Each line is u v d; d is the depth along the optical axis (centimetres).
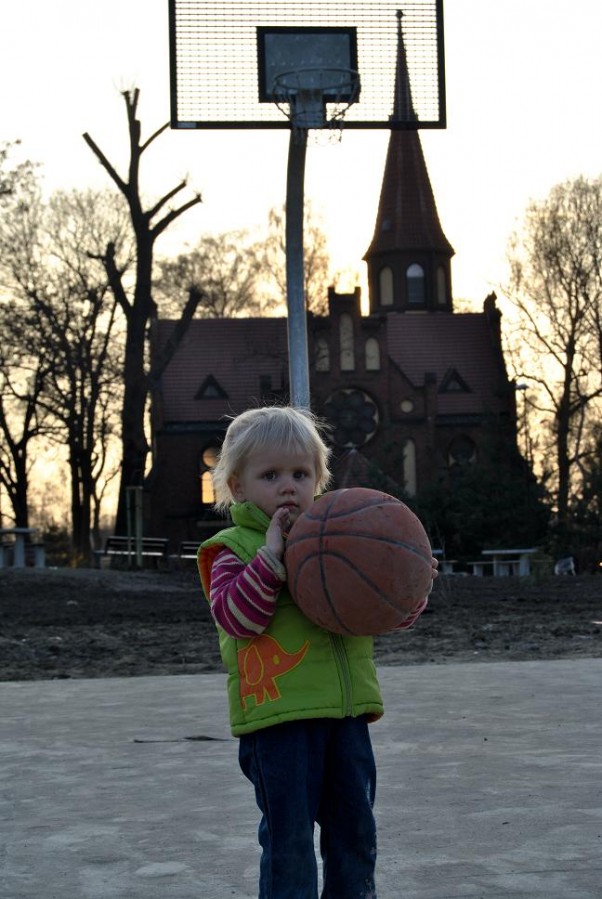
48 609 1873
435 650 1283
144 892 417
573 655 1224
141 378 4194
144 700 918
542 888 409
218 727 776
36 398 5191
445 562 3609
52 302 5028
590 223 5153
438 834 482
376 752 665
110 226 5225
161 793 577
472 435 6400
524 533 4050
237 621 332
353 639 345
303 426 352
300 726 335
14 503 5553
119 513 4228
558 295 5228
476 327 6756
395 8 1900
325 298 6450
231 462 353
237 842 482
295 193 1778
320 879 441
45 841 489
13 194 4362
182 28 1873
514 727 746
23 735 758
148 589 2405
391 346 6644
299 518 339
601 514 3825
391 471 5612
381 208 7381
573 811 516
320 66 1884
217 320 6456
